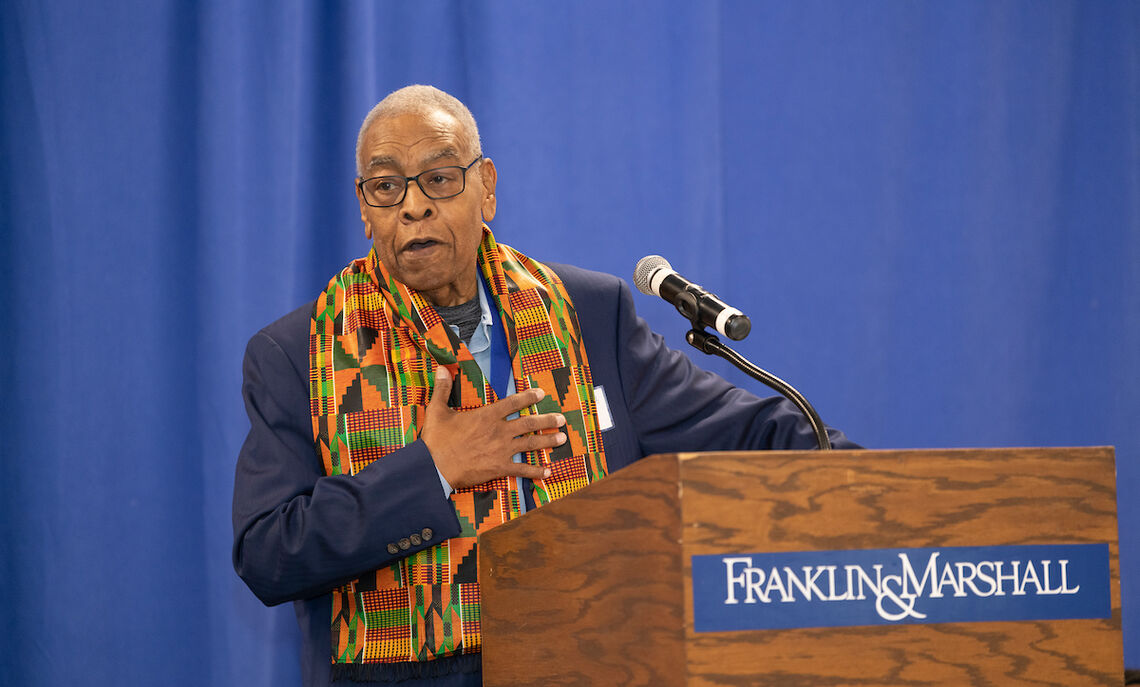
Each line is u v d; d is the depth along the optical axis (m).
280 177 5.68
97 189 5.57
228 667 5.48
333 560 3.50
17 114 5.54
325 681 3.81
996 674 2.31
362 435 3.94
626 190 6.01
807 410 3.20
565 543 2.57
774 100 6.22
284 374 4.11
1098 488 2.44
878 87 6.31
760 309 6.12
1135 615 6.20
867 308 6.19
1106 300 6.37
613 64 6.05
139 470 5.49
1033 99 6.40
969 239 6.31
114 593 5.42
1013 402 6.26
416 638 3.67
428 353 4.09
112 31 5.65
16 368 5.44
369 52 5.78
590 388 4.28
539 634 2.68
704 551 2.14
